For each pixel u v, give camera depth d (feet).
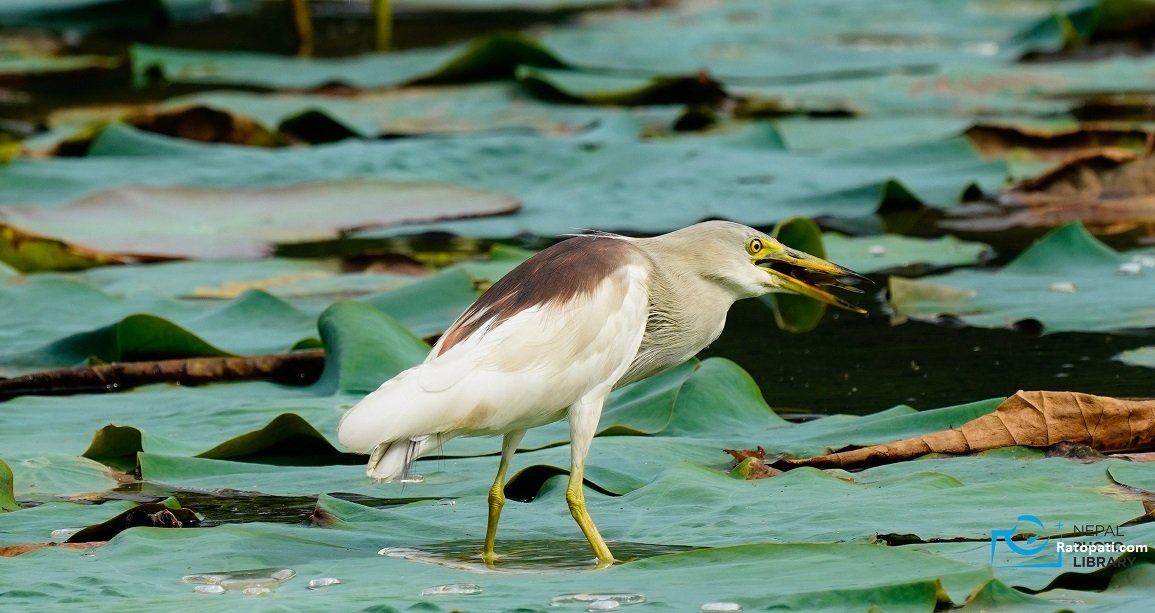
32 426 34.42
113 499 29.78
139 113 70.64
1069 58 87.92
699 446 30.83
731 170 63.05
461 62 84.89
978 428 29.58
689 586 22.13
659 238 29.55
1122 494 26.04
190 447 32.42
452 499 29.12
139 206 57.93
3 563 24.47
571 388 26.61
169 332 39.09
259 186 60.54
